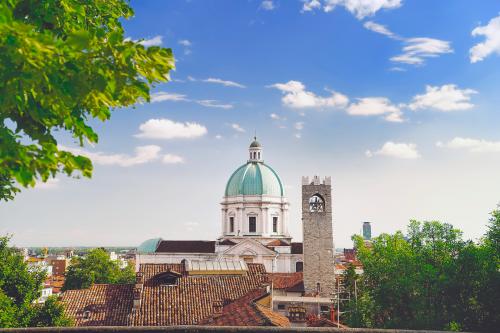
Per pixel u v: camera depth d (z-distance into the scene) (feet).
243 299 136.05
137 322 126.11
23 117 33.76
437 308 158.40
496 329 136.98
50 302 137.18
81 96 29.63
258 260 349.00
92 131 33.99
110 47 30.83
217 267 176.96
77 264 359.66
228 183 402.31
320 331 61.46
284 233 387.75
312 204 300.40
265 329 62.23
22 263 151.74
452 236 172.45
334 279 288.51
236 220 382.01
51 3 37.09
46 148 31.04
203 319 127.95
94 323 135.33
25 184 29.22
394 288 171.12
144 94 33.06
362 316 195.62
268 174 395.55
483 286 140.97
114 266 373.20
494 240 145.38
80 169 31.37
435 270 157.28
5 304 130.11
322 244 292.61
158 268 166.81
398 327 164.45
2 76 27.35
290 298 242.58
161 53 32.73
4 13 25.75
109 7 48.49
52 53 27.37
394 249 200.75
